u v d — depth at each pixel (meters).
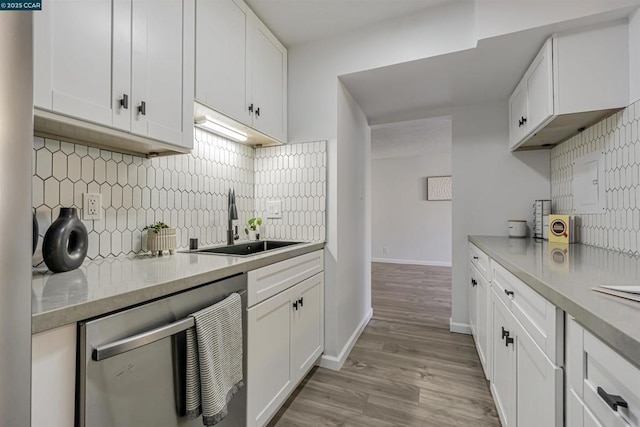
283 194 2.13
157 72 1.15
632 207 1.34
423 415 1.52
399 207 6.12
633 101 1.34
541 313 0.89
